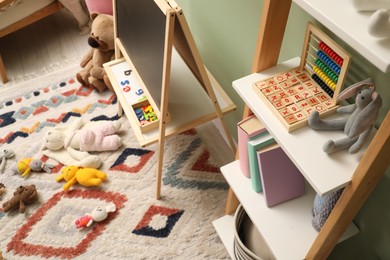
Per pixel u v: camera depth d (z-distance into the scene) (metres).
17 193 1.73
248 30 1.35
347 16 0.68
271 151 1.12
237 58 1.53
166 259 1.55
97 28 2.01
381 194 1.05
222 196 1.71
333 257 1.45
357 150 0.89
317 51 0.99
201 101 1.59
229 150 1.86
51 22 2.63
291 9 1.10
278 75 1.06
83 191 1.78
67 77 2.28
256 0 1.22
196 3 1.66
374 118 0.83
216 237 1.59
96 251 1.59
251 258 1.30
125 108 1.65
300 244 1.14
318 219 1.11
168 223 1.64
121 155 1.89
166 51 1.23
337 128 0.94
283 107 0.98
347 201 0.87
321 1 0.71
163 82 1.32
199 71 1.35
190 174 1.79
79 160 1.85
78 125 1.97
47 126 2.04
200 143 1.90
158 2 1.19
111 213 1.69
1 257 1.59
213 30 1.62
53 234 1.65
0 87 2.26
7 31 2.26
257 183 1.24
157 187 1.66
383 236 1.12
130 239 1.61
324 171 0.87
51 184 1.82
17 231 1.67
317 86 1.02
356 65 0.97
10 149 1.95
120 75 1.79
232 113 1.76
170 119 1.52
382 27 0.62
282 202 1.24
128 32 1.61
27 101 2.17
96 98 2.15
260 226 1.19
